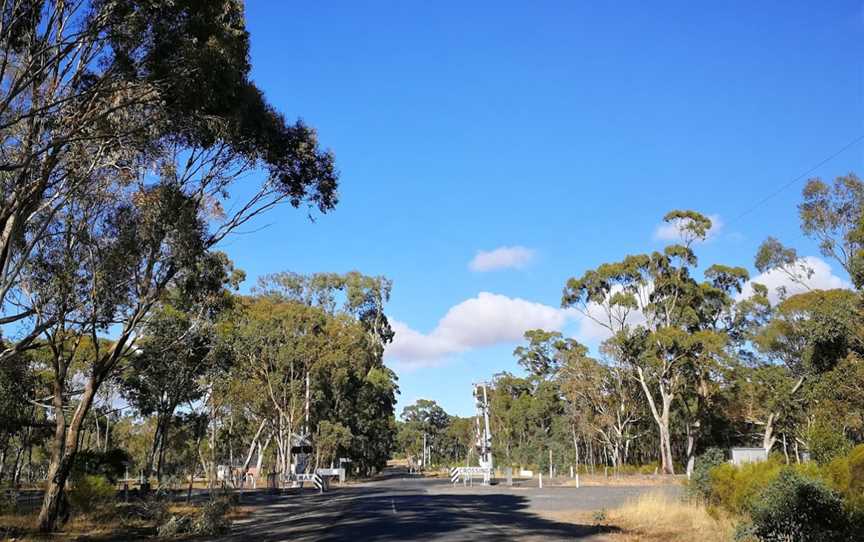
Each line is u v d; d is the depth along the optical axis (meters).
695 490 18.77
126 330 21.47
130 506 26.36
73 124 14.66
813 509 10.75
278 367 54.97
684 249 58.03
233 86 14.33
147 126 15.03
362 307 70.06
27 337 20.31
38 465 61.91
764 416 55.38
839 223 32.50
